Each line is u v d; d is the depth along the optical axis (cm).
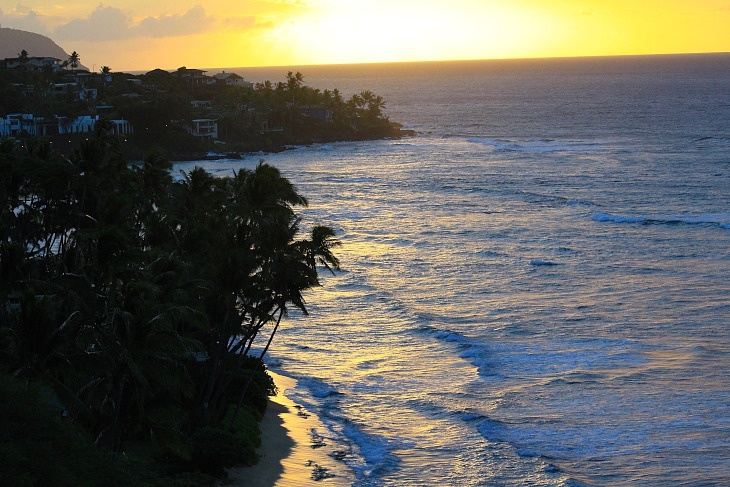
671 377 5109
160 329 2764
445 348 5803
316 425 4372
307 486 3481
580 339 5931
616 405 4675
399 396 4884
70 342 2780
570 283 7519
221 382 4038
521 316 6525
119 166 5634
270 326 6322
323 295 7175
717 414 4512
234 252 3725
